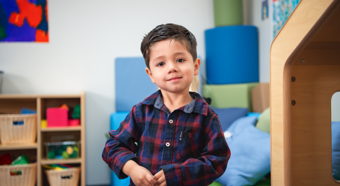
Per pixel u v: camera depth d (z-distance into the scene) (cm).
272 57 107
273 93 107
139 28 268
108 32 265
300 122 105
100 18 264
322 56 106
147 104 86
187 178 74
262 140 166
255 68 262
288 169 100
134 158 81
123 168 79
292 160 104
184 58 77
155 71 79
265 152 157
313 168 105
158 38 78
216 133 81
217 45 258
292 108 105
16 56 254
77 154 230
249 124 198
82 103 226
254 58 261
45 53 257
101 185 263
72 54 261
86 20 262
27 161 232
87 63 263
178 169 74
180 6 273
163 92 86
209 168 76
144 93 262
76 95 227
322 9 83
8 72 253
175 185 74
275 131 106
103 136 264
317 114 106
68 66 260
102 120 264
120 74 261
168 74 76
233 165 159
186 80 77
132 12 268
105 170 263
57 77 259
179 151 80
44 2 256
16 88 254
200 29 276
